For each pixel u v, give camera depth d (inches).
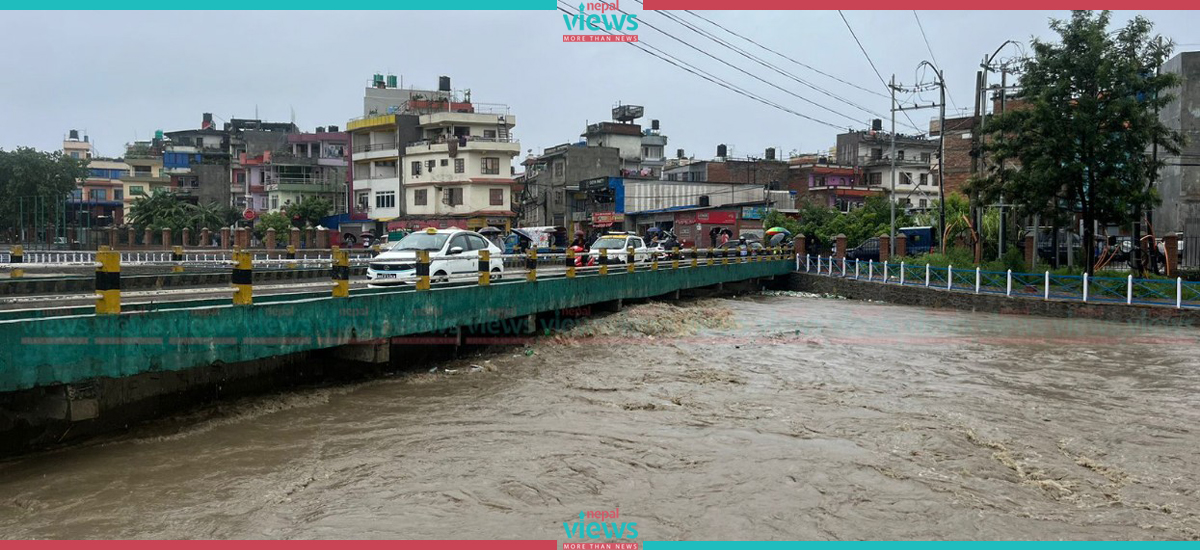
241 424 365.7
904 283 1147.9
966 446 362.0
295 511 265.9
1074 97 981.8
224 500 272.8
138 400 351.6
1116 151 934.4
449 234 657.0
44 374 277.3
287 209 2198.6
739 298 1203.2
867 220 1732.3
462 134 2139.5
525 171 2704.2
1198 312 821.9
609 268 815.7
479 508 273.3
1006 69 1181.7
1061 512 281.7
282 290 557.9
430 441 350.9
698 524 264.4
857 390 486.3
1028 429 395.2
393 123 2175.2
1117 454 356.2
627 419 398.9
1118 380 531.8
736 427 387.5
